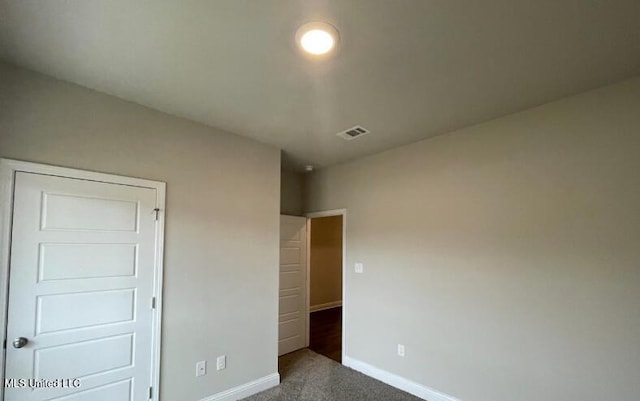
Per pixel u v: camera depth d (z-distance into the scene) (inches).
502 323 106.1
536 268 100.0
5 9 61.2
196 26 65.9
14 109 82.4
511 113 108.3
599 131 90.7
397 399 124.5
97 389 91.3
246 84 90.1
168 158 109.6
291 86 91.0
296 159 164.9
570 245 93.8
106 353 93.4
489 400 107.2
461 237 119.3
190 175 114.9
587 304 89.8
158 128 107.7
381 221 148.7
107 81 89.8
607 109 89.7
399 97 97.1
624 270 84.6
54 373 84.6
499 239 109.1
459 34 67.8
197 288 114.0
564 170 96.3
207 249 117.7
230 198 126.1
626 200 85.4
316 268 295.7
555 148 98.5
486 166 114.4
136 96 98.3
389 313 141.2
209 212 119.3
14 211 80.9
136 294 99.8
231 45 72.3
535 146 102.8
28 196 83.0
